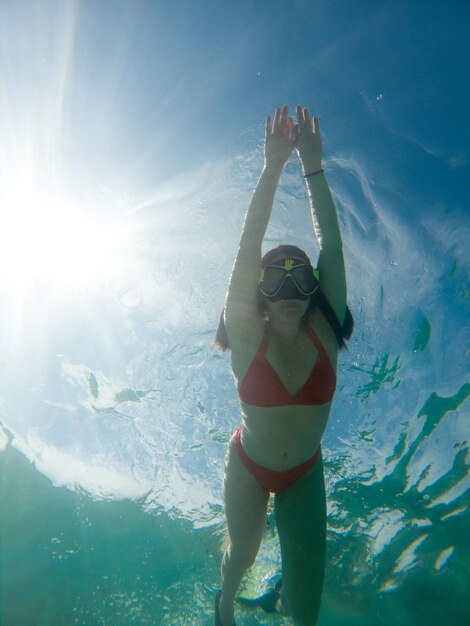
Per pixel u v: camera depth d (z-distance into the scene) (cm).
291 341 126
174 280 240
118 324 242
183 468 217
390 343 215
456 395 200
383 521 195
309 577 127
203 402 221
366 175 253
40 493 218
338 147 266
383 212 240
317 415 125
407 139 263
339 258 130
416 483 197
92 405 237
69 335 245
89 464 229
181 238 249
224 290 229
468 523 181
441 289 219
